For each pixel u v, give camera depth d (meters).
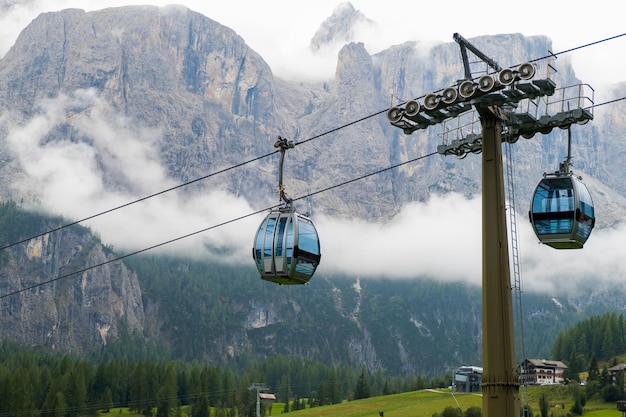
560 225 43.44
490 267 40.84
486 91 40.38
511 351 40.06
